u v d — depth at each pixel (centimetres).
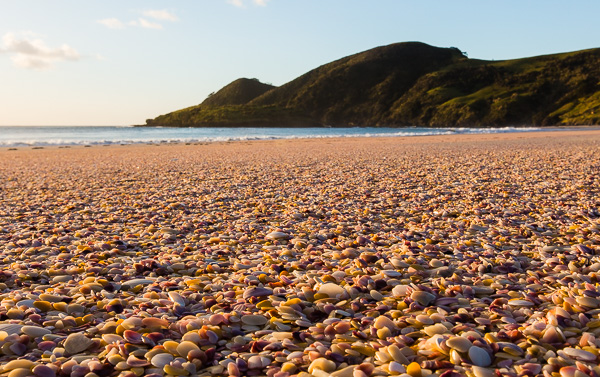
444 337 232
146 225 588
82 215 664
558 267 365
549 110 12675
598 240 446
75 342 238
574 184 849
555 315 254
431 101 15225
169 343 235
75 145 3238
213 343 241
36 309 287
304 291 311
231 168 1318
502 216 595
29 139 4741
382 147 2330
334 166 1314
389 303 297
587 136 3378
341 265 388
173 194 845
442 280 334
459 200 722
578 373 192
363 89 17825
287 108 17462
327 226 557
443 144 2495
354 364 216
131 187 956
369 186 891
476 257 408
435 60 18838
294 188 888
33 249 452
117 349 230
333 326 254
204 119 16050
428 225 552
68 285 345
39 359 225
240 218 621
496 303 288
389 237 495
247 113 16550
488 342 230
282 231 528
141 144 3331
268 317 277
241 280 345
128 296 318
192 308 295
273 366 215
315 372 202
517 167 1173
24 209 716
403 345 232
